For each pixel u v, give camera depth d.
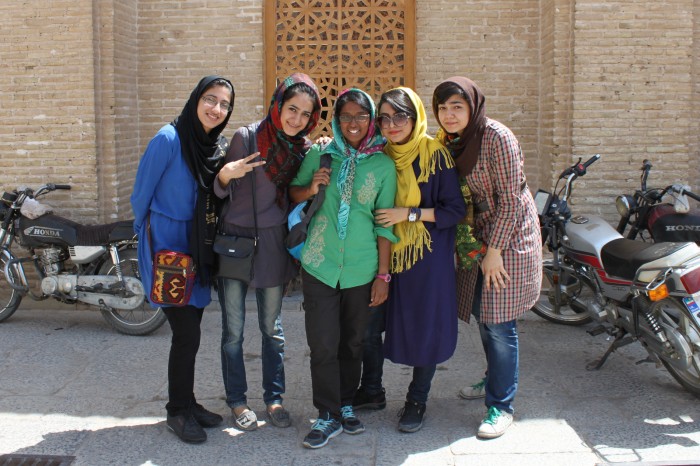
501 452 3.60
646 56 5.94
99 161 6.14
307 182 3.77
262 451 3.64
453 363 4.86
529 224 3.77
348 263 3.60
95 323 5.86
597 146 6.02
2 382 4.57
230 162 3.63
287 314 6.03
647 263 4.08
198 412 3.88
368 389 4.09
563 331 5.49
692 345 3.96
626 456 3.53
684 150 6.01
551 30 6.14
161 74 6.64
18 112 6.09
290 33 6.59
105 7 6.08
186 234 3.74
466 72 6.54
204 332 5.58
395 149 3.67
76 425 3.95
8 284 6.16
